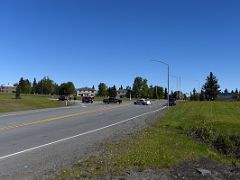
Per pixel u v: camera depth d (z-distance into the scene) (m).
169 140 20.72
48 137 22.70
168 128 29.95
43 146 18.67
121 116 45.97
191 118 40.34
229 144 22.14
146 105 89.31
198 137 24.97
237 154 20.19
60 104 81.88
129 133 25.45
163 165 13.69
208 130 26.30
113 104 91.50
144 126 31.80
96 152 16.55
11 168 12.94
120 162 13.74
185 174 12.93
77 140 21.41
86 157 15.20
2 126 29.47
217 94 164.25
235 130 27.59
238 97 166.38
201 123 32.78
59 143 19.94
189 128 29.39
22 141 20.53
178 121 36.47
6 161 14.33
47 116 42.47
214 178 12.91
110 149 17.16
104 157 14.85
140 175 12.16
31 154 16.08
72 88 167.00
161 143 19.23
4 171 12.44
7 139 21.34
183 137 23.31
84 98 102.50
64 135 24.03
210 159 16.33
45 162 14.14
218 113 50.75
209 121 35.22
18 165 13.50
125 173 12.25
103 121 37.44
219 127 29.55
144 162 13.82
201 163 15.06
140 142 19.33
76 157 15.30
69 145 19.16
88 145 19.17
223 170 14.45
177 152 16.48
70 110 57.47
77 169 12.60
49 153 16.41
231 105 77.50
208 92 163.88
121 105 85.19
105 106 77.25
